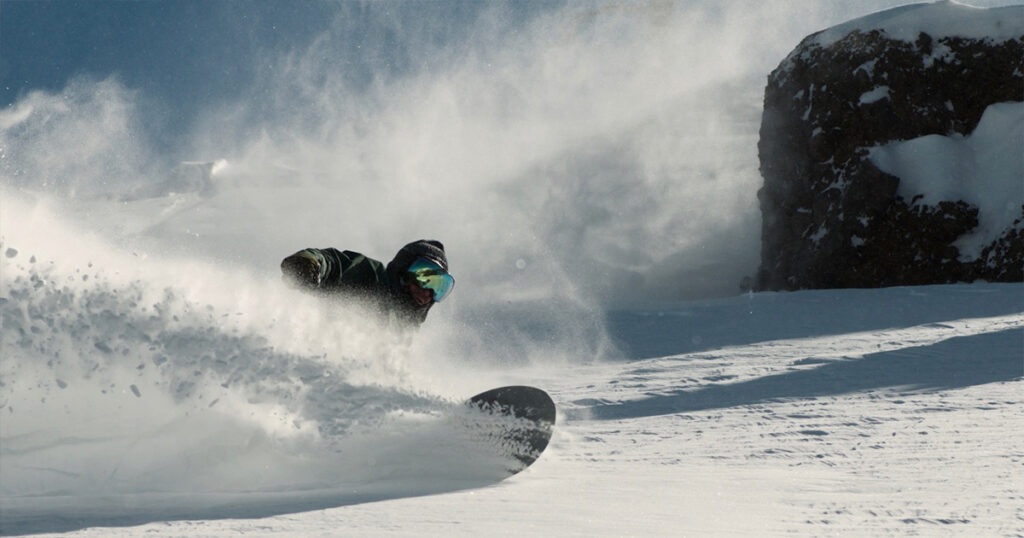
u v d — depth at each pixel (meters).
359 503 8.93
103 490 9.45
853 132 63.38
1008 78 62.19
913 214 59.94
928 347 29.09
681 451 13.41
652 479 10.77
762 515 8.61
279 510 8.52
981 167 60.19
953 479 10.72
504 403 10.62
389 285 12.07
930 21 64.31
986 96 62.44
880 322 38.28
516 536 7.47
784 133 66.81
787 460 12.48
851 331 35.56
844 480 10.76
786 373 24.47
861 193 60.97
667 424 16.58
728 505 9.11
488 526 7.84
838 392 20.70
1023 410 17.23
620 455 13.05
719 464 12.20
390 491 9.63
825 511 8.84
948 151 60.97
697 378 24.16
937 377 22.69
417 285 12.05
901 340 31.77
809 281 62.34
